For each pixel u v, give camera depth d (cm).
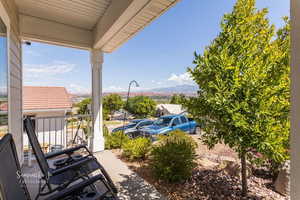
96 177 145
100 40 352
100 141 426
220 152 442
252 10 215
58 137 758
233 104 203
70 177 202
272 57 200
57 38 364
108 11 300
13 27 279
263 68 201
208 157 396
